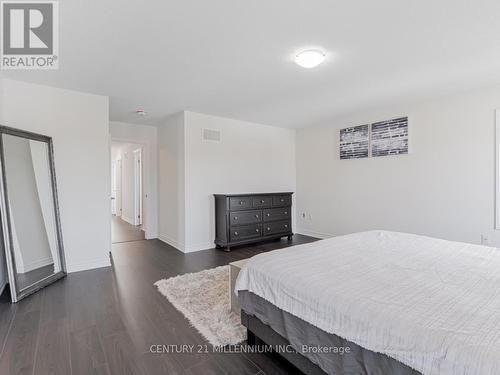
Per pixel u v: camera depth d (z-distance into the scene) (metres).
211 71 2.82
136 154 6.97
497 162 3.23
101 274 3.28
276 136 5.54
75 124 3.36
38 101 3.12
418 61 2.60
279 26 2.02
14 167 2.76
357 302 1.25
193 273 3.27
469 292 1.35
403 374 1.04
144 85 3.20
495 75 2.93
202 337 1.96
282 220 5.16
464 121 3.48
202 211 4.55
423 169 3.86
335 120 4.98
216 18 1.91
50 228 3.11
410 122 3.98
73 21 1.94
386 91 3.45
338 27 2.03
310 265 1.75
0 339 1.92
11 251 2.55
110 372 1.61
